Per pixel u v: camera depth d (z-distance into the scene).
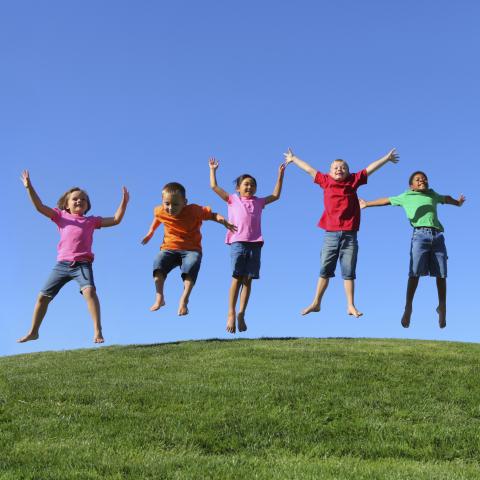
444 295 13.03
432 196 13.41
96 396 9.43
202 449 7.82
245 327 13.59
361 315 12.09
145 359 12.06
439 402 9.65
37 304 12.40
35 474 6.77
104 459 7.21
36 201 12.32
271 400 9.33
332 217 12.67
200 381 10.30
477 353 12.73
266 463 7.35
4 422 8.49
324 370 10.94
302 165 13.36
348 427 8.60
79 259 12.33
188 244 12.83
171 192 12.68
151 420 8.54
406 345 13.47
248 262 13.31
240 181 13.69
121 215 12.82
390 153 13.05
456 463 7.60
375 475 6.92
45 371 11.31
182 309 12.52
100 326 12.09
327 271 12.60
